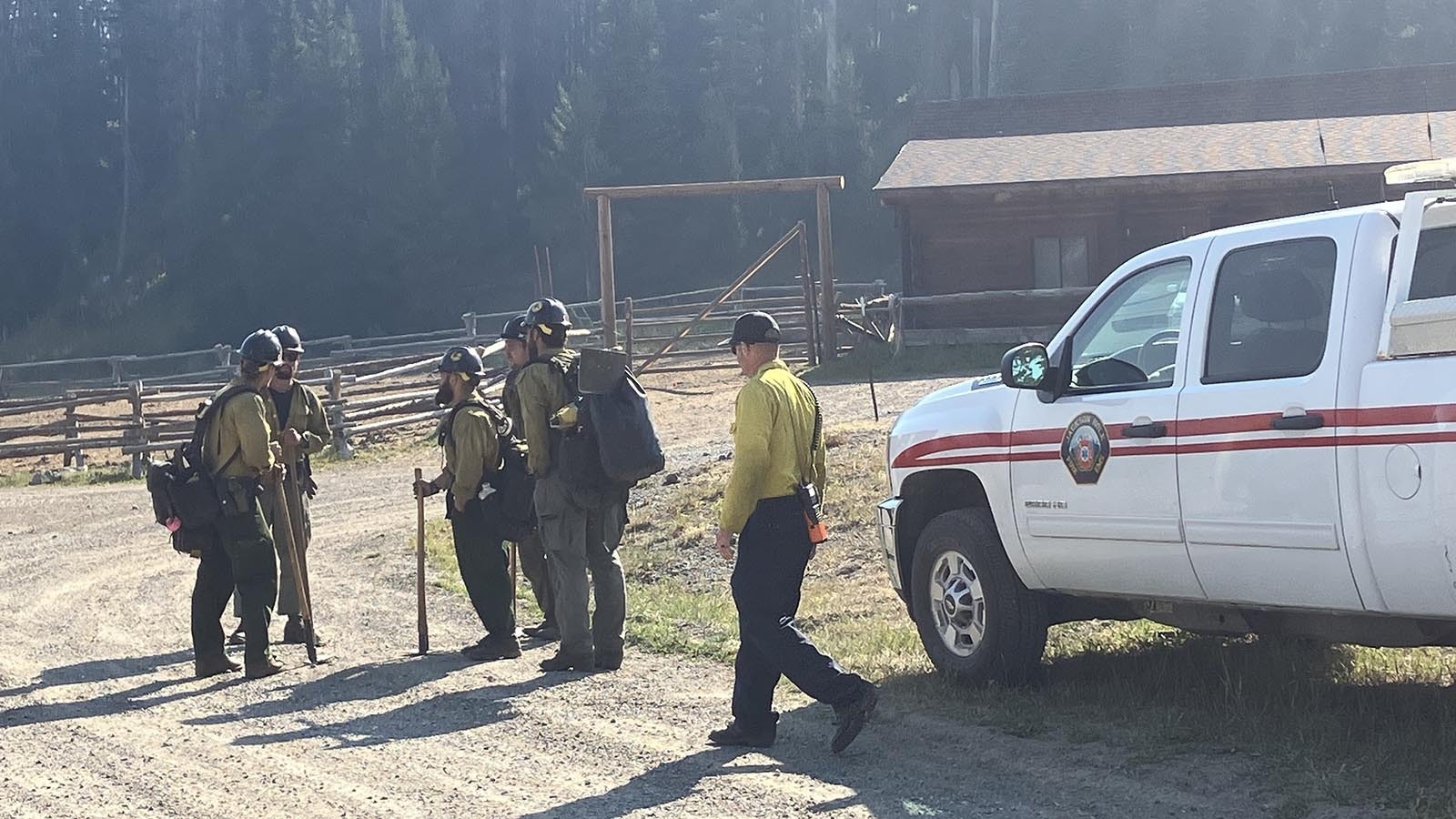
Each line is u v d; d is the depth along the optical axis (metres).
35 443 24.23
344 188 61.41
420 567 8.90
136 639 9.84
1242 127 27.89
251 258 61.44
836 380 23.12
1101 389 6.47
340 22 71.31
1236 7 55.75
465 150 66.81
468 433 8.46
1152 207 26.31
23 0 79.12
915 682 7.29
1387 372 5.17
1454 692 6.31
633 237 58.84
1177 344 6.11
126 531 16.12
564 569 8.12
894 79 67.69
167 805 5.84
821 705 7.08
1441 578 5.02
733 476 6.00
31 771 6.46
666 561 11.49
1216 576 5.89
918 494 7.54
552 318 8.12
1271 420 5.55
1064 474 6.51
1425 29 55.19
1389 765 5.32
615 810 5.54
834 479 12.35
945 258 27.03
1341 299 5.43
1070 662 7.50
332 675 8.38
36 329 66.38
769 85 66.12
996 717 6.54
